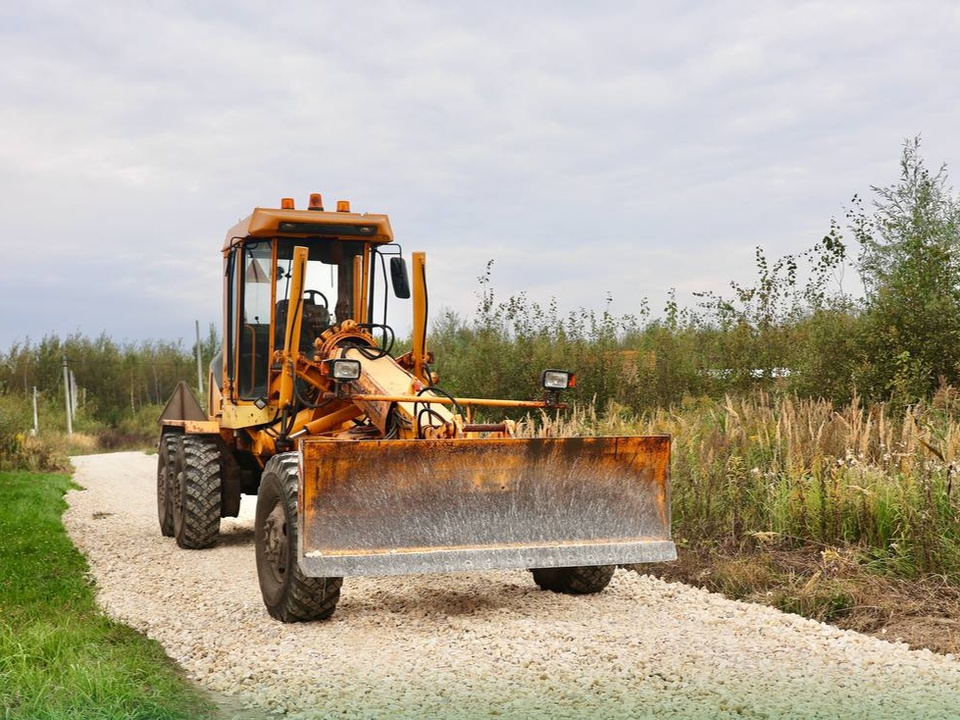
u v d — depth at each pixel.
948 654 5.63
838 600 6.72
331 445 6.18
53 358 52.28
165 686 5.18
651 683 5.18
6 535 10.63
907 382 11.49
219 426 10.34
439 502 6.41
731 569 7.55
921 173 13.41
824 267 14.32
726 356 14.76
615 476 6.77
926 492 7.38
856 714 4.70
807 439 9.31
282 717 4.86
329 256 9.67
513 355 15.66
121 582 8.45
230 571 8.81
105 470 22.97
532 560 6.42
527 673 5.38
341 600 7.26
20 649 5.35
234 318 10.10
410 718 4.75
